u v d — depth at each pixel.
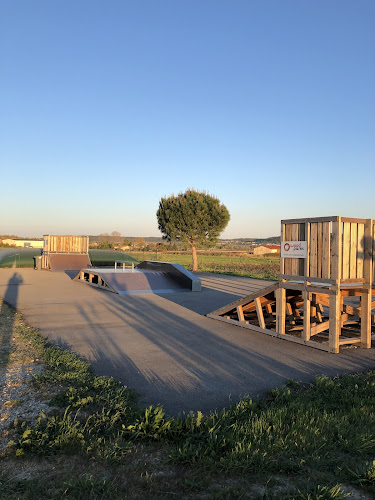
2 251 32.34
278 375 6.14
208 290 17.62
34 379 5.54
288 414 4.41
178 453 3.46
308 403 4.77
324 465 3.39
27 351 7.10
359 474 3.19
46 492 2.94
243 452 3.48
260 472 3.24
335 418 4.26
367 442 3.67
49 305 12.67
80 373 5.84
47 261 26.58
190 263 40.44
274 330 9.10
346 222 7.63
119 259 33.16
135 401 4.93
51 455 3.50
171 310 12.26
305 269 8.12
